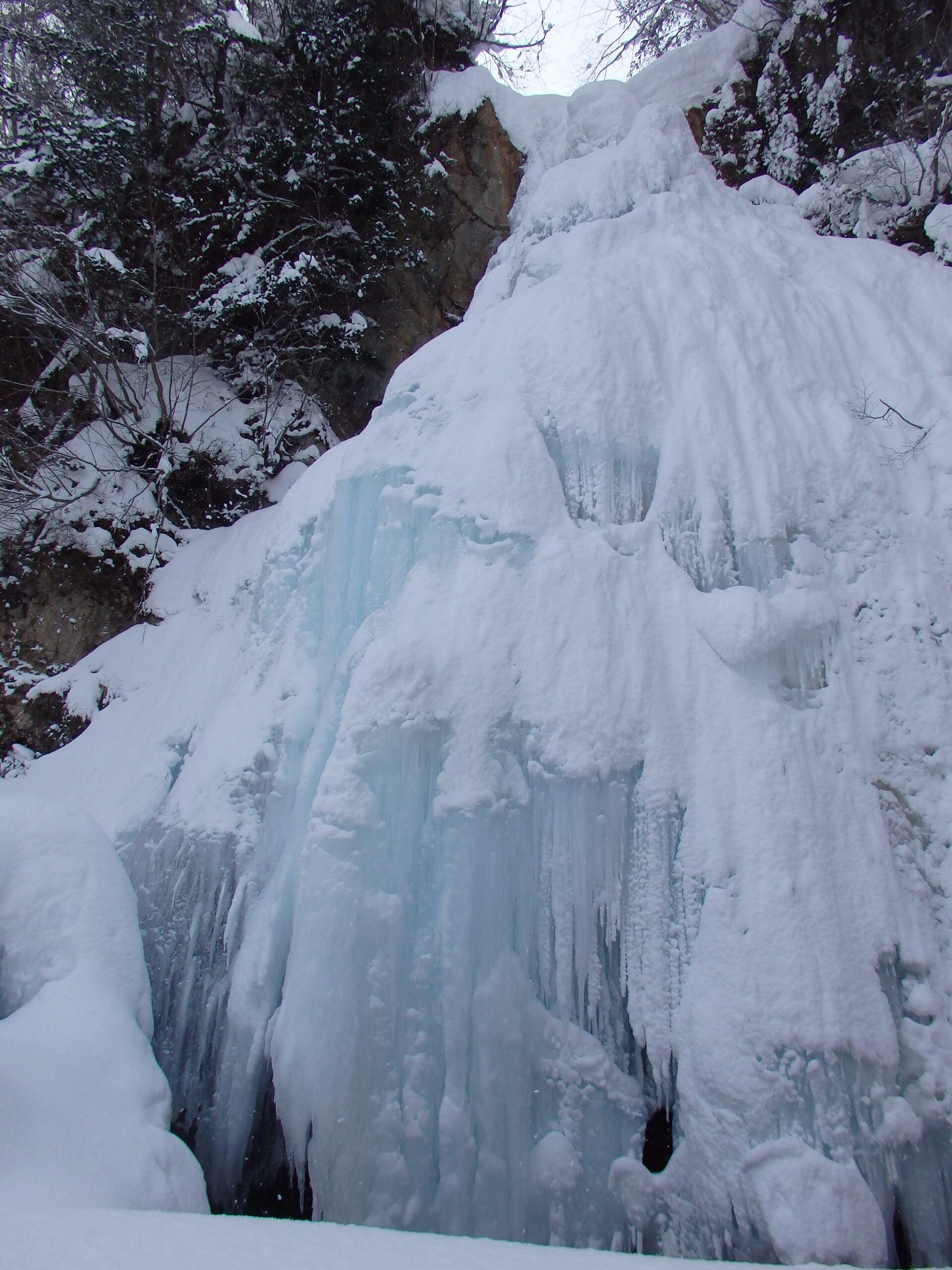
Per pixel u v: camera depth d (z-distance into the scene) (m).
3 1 10.36
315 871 4.83
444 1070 4.55
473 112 10.62
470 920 4.75
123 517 9.32
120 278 9.63
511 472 6.00
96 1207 3.54
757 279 7.21
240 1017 5.08
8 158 10.23
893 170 8.95
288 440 10.13
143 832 6.28
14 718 8.64
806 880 4.65
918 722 5.24
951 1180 4.15
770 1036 4.30
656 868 4.89
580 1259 3.03
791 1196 3.95
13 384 10.62
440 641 5.40
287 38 10.47
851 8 9.80
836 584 5.70
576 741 5.10
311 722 5.89
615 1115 4.54
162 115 10.79
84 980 4.81
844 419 6.32
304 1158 4.48
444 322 10.66
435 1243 3.11
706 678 5.34
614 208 8.24
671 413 6.36
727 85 10.47
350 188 10.62
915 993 4.49
